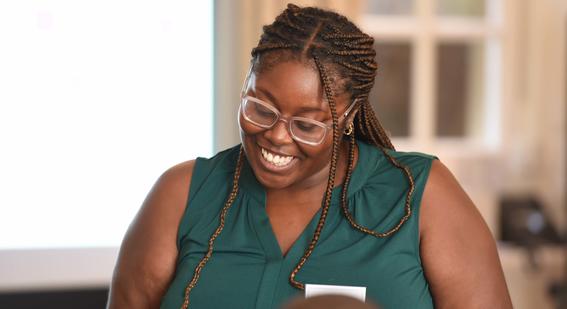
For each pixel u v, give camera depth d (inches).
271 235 80.9
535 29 193.2
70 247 166.9
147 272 84.2
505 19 193.0
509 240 189.8
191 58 169.2
